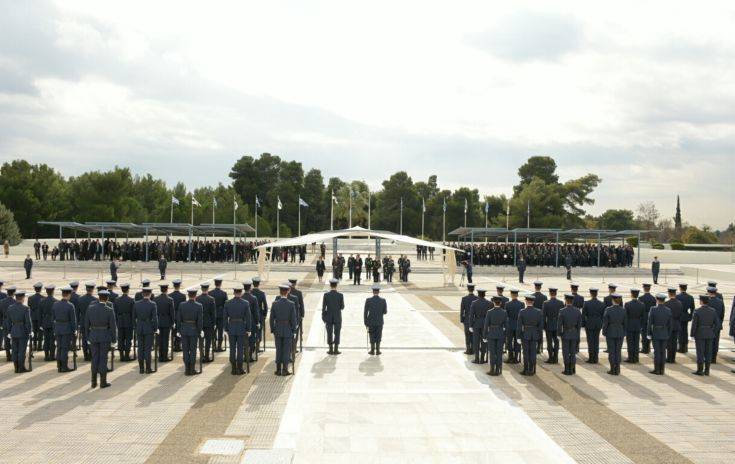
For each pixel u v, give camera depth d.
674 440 9.35
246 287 14.53
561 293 32.91
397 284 36.91
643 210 119.19
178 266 46.84
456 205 110.12
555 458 8.55
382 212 118.06
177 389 12.08
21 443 8.95
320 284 36.06
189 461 8.28
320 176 125.12
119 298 14.84
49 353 14.88
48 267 46.31
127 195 91.75
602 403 11.37
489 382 12.91
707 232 100.69
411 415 10.48
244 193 117.25
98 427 9.70
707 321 13.65
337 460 8.39
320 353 15.96
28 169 85.44
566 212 102.94
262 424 9.92
